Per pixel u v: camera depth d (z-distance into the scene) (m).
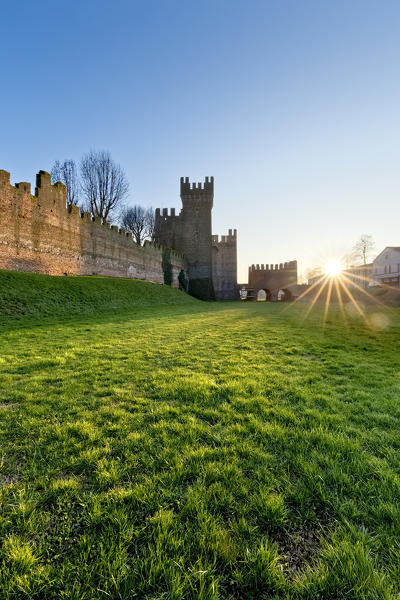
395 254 51.50
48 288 17.70
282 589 1.48
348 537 1.73
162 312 19.53
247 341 8.76
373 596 1.41
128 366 5.75
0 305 13.47
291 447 2.73
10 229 19.50
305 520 1.91
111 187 40.81
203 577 1.52
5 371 5.34
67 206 25.52
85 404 3.82
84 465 2.47
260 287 68.25
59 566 1.59
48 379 4.85
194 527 1.82
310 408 3.68
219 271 64.56
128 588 1.47
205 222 56.81
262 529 1.84
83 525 1.86
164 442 2.80
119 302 21.34
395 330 11.39
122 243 34.09
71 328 11.02
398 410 3.58
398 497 2.04
